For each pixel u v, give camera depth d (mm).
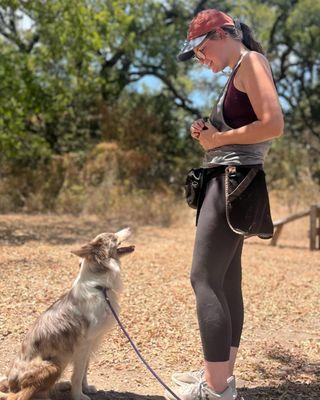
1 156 19719
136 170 21844
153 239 13227
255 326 6273
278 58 29406
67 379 4445
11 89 14492
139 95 26406
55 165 20375
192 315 6488
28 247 10914
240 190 3588
